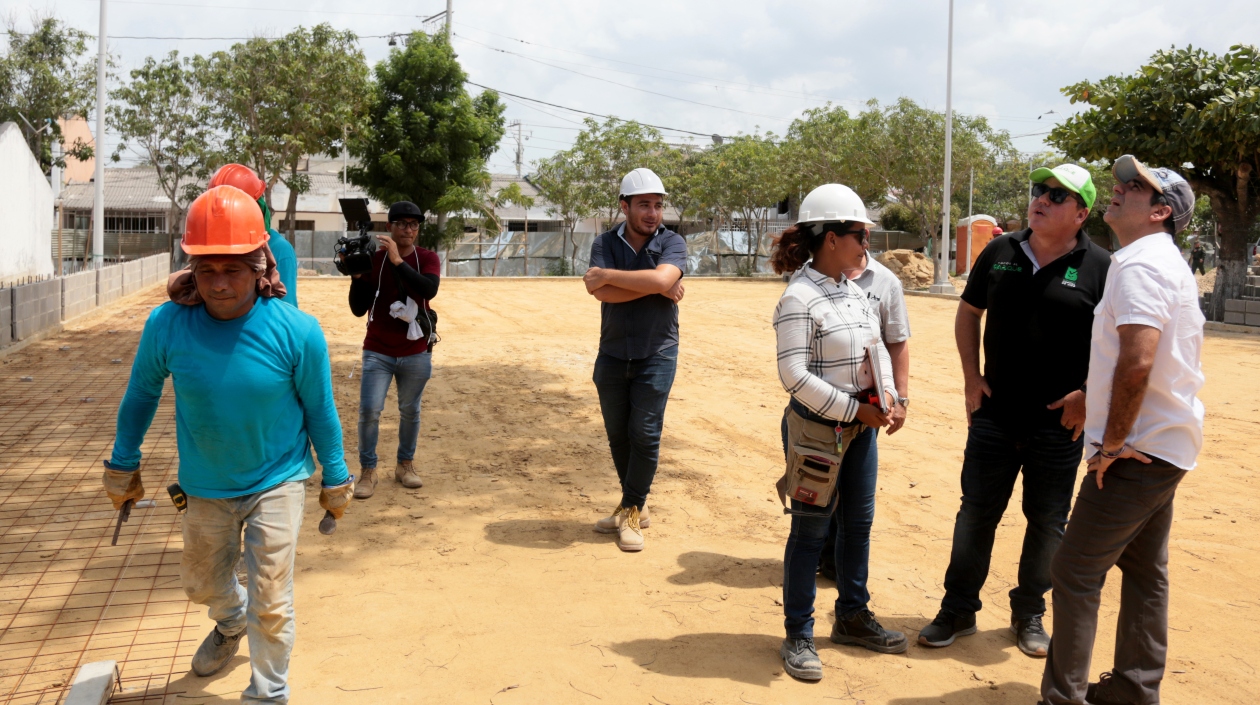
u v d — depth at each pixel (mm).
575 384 10555
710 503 6293
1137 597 3492
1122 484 3270
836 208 3727
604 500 6266
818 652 4062
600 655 3934
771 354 13555
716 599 4594
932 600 4703
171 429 7781
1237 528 5883
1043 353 3969
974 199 52000
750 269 37719
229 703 3459
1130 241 3402
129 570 4738
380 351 6031
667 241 5219
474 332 15281
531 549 5254
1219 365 12773
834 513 4109
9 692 3496
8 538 5133
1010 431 4055
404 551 5152
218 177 4332
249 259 2953
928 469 7297
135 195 43312
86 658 3797
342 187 44781
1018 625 4203
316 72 31781
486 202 36812
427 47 32375
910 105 33562
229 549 3324
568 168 37562
